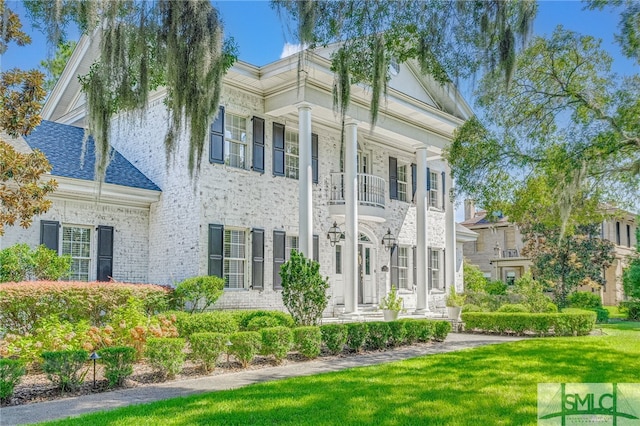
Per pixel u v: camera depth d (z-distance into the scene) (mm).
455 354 10695
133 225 14875
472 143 12992
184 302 13172
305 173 14789
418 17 9305
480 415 5859
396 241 20000
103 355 7551
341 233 17984
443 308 21312
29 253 11742
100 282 12164
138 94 9422
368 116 16578
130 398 6922
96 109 9430
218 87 9789
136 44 9188
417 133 18734
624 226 36062
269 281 15633
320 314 11812
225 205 14719
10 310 10180
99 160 9539
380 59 9703
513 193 12805
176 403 6379
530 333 15445
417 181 18953
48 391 7242
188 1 9219
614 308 31734
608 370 8672
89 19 8664
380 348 11898
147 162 15633
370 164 19453
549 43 11836
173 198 14711
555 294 25516
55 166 13391
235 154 15352
